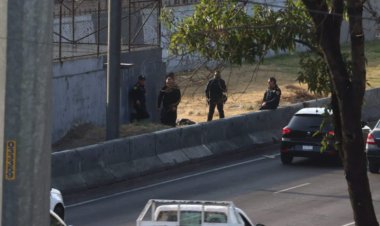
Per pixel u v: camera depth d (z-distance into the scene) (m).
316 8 36.47
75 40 108.38
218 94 95.00
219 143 91.88
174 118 97.12
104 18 123.31
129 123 98.62
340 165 87.50
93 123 95.38
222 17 40.00
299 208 65.62
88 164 74.94
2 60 18.39
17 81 18.39
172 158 84.56
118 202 68.88
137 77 102.00
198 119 112.56
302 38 41.06
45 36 18.58
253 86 137.75
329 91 41.28
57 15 119.81
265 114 99.62
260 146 97.25
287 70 154.25
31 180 18.52
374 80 146.25
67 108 90.81
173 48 41.75
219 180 78.94
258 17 40.50
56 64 88.88
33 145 18.52
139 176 79.62
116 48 81.00
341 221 60.72
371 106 121.38
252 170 84.31
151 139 82.38
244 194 71.75
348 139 36.75
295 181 78.06
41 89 18.56
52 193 55.28
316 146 85.44
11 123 18.41
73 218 62.19
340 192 72.62
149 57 104.44
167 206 41.97
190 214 41.41
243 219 43.78
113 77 81.31
